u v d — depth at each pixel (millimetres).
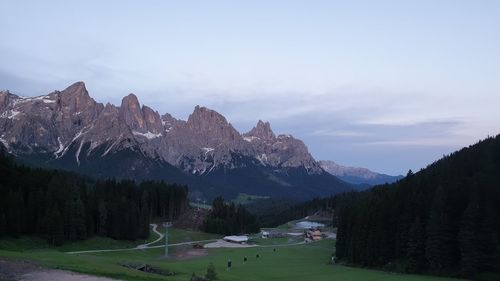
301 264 132375
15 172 158375
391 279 104250
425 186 144500
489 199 125938
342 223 154750
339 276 106625
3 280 55344
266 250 177500
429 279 106125
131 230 181375
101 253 146625
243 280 84062
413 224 123688
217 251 173625
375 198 158000
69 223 155375
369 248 134500
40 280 56625
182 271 91812
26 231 147875
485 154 153250
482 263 113000
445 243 119500
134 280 61188
